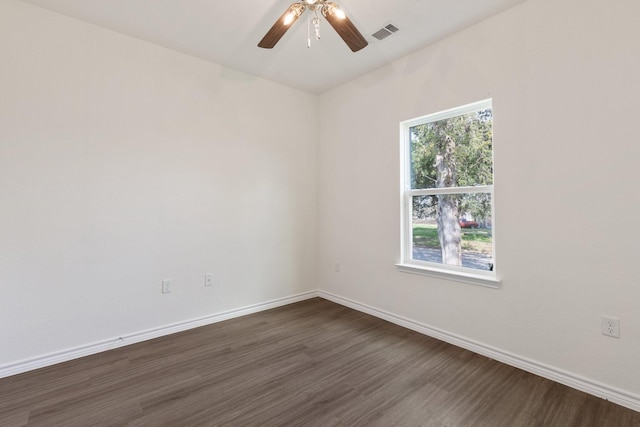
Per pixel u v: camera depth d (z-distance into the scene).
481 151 2.52
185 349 2.51
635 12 1.73
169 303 2.84
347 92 3.56
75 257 2.38
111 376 2.11
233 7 2.24
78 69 2.38
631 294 1.75
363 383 2.02
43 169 2.25
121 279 2.58
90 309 2.45
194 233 2.98
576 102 1.93
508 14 2.23
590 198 1.89
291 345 2.58
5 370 2.11
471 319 2.47
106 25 2.46
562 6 1.98
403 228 3.04
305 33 2.56
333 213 3.77
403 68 2.95
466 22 2.40
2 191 2.11
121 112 2.57
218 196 3.13
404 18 2.34
